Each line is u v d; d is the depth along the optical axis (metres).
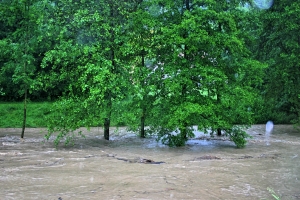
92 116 17.67
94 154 15.74
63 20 18.52
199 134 23.00
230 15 17.22
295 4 22.81
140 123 21.28
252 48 25.33
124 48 17.77
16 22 21.70
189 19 16.25
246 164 14.20
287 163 14.49
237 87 17.78
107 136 20.53
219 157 15.51
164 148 17.84
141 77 18.00
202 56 17.95
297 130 26.47
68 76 18.48
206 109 16.59
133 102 18.28
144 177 11.77
